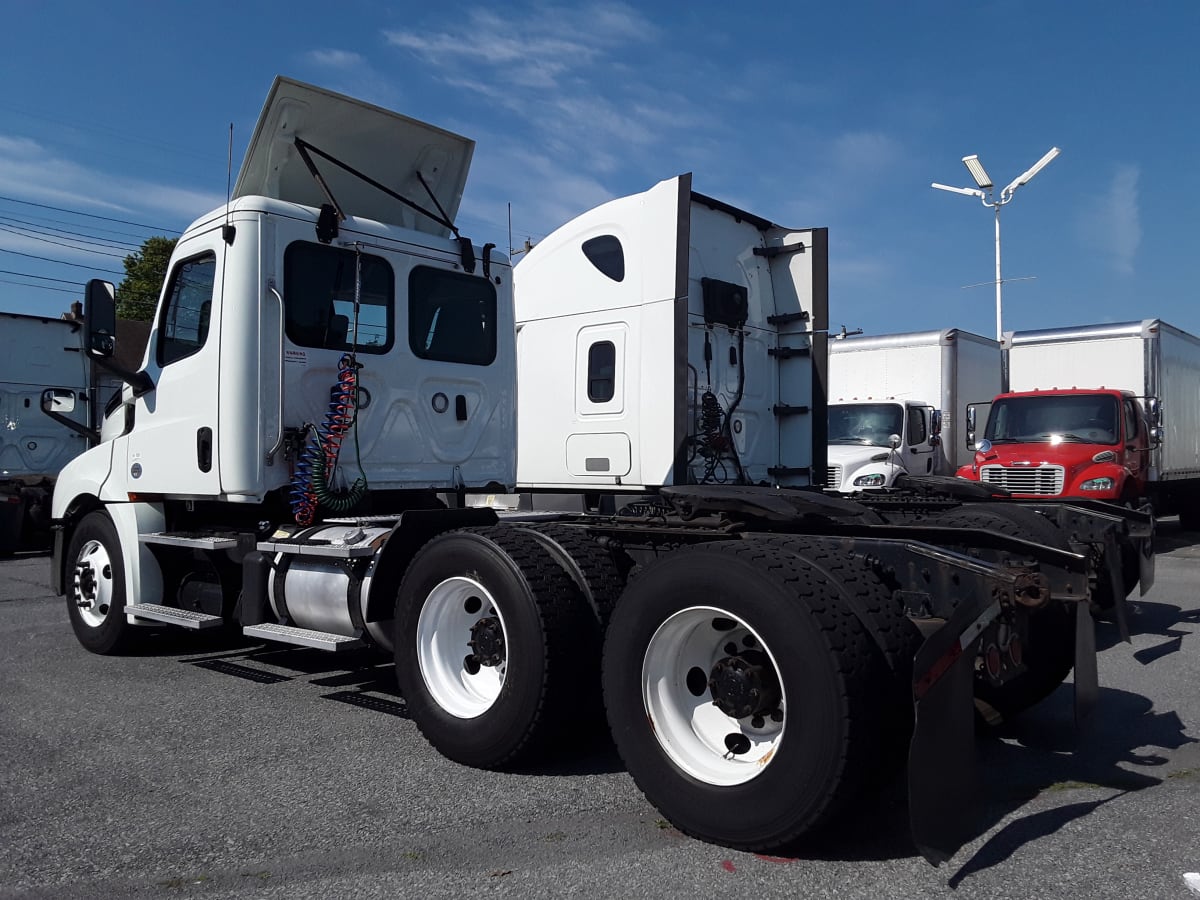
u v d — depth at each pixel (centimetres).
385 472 611
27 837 366
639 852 347
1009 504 583
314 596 534
